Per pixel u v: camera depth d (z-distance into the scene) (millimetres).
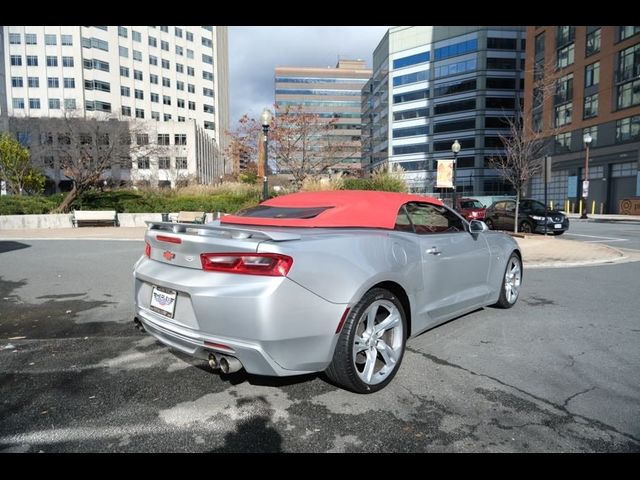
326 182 17125
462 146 66312
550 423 2617
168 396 2986
